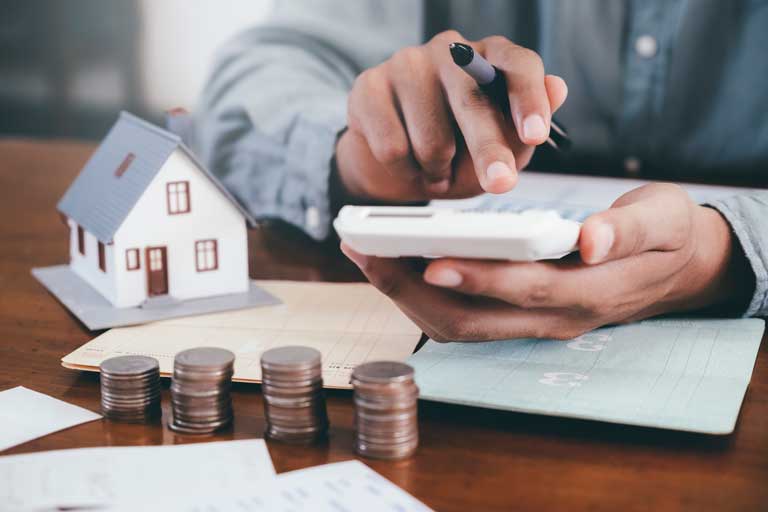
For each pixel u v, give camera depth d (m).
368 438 0.55
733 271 0.77
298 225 1.19
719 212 0.78
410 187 1.05
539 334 0.66
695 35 1.54
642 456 0.55
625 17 1.57
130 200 0.84
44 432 0.59
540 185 1.21
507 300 0.60
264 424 0.61
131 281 0.85
